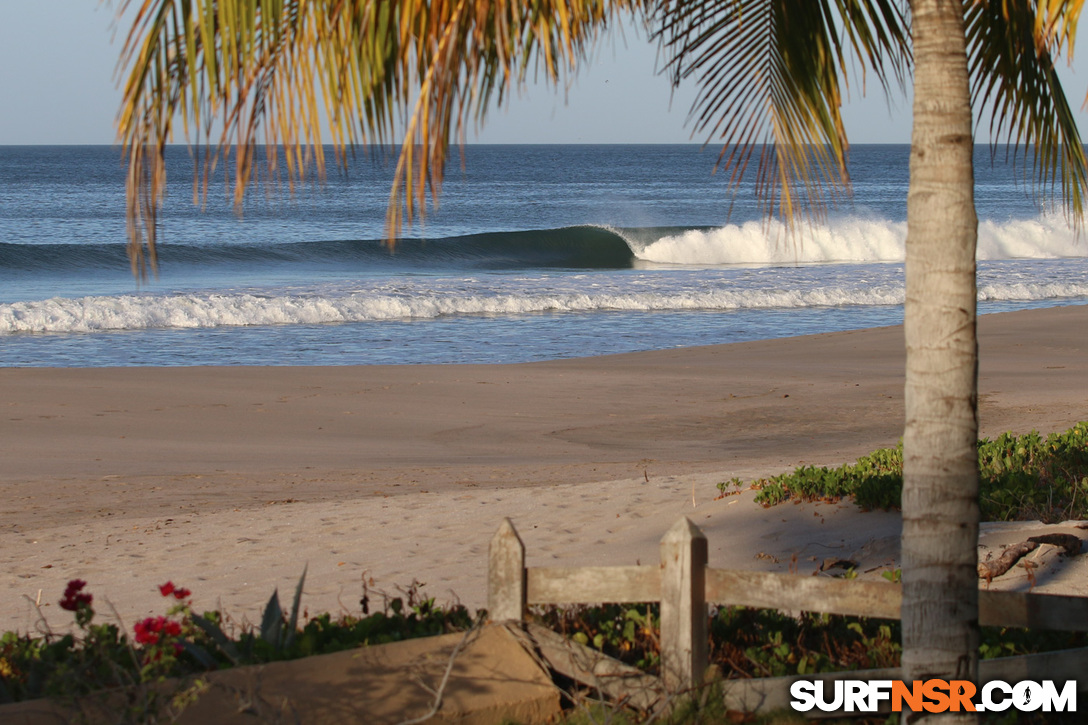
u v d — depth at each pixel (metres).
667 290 115.75
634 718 14.57
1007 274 135.75
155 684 13.38
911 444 12.70
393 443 48.91
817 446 47.97
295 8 11.59
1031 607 14.29
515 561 15.22
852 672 14.81
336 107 11.32
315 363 74.25
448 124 10.71
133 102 10.98
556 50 11.87
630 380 64.12
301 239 174.12
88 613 14.73
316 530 31.78
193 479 41.00
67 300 91.81
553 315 100.12
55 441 47.94
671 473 40.44
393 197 10.83
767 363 70.31
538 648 15.30
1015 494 27.70
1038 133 16.45
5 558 29.47
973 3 15.45
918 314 12.51
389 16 11.30
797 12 15.77
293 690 14.05
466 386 61.94
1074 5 11.99
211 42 10.66
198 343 81.31
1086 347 74.56
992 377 62.88
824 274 137.38
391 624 17.92
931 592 12.59
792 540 26.97
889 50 16.12
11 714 13.28
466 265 157.88
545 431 51.62
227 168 10.98
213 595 24.95
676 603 14.34
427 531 31.03
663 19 15.35
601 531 29.88
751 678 15.50
